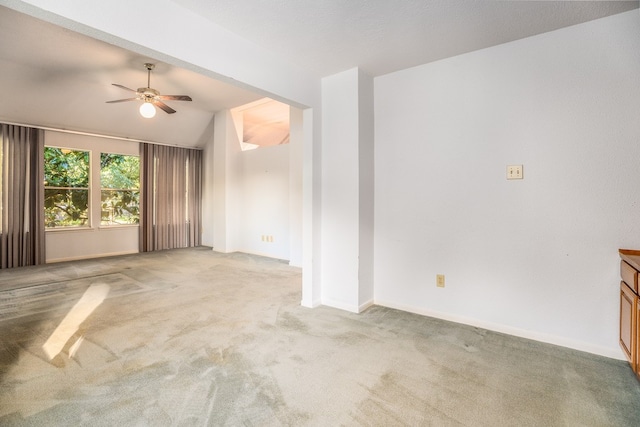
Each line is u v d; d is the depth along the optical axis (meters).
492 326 2.62
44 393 1.75
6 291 3.71
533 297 2.46
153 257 5.92
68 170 5.72
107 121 5.60
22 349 2.27
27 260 5.15
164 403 1.67
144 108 3.85
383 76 3.14
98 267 5.02
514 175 2.50
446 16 2.14
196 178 7.38
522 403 1.69
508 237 2.54
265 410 1.62
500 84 2.55
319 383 1.86
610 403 1.69
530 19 2.18
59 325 2.71
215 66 2.22
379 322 2.79
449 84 2.78
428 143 2.90
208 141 7.29
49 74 4.24
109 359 2.13
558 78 2.32
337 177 3.14
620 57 2.13
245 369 2.01
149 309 3.10
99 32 1.69
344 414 1.60
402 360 2.13
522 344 2.37
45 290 3.76
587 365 2.07
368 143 3.14
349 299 3.09
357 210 3.02
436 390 1.80
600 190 2.21
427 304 2.95
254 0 1.96
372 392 1.78
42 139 5.23
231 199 6.50
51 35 3.24
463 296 2.76
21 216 5.09
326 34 2.38
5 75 4.15
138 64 3.95
